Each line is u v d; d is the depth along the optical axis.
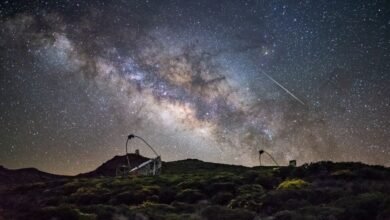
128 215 37.38
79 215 35.91
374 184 41.22
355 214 28.39
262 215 35.28
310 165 57.12
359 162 56.19
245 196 43.94
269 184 54.00
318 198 37.38
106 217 36.47
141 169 89.00
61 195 62.38
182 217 36.47
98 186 64.62
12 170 115.62
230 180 57.72
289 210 34.34
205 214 36.62
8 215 40.56
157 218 36.72
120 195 53.66
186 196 51.72
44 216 36.44
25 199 63.12
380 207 28.58
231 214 35.53
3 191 70.62
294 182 47.34
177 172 98.31
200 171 98.69
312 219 28.81
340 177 48.81
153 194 54.34
